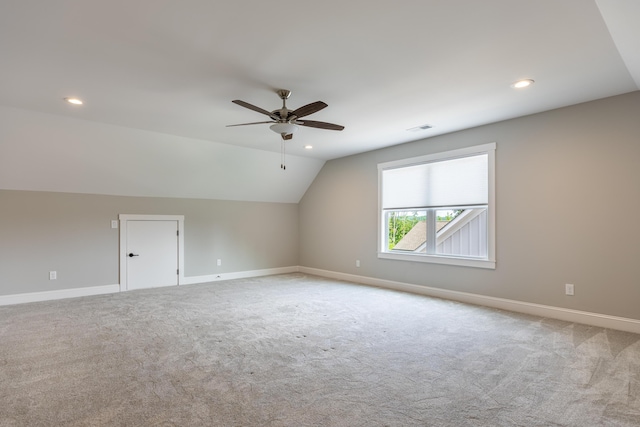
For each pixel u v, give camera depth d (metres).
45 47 2.49
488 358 2.80
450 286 4.91
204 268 6.43
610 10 2.00
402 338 3.28
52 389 2.29
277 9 2.04
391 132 4.86
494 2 1.99
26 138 4.21
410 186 5.46
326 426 1.89
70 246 5.13
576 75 3.00
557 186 3.89
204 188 6.24
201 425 1.90
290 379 2.45
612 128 3.52
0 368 2.61
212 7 2.02
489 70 2.90
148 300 4.87
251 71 2.90
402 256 5.52
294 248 7.68
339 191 6.69
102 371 2.56
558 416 1.98
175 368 2.62
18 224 4.75
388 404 2.12
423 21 2.18
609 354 2.86
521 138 4.17
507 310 4.26
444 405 2.10
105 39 2.38
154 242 5.89
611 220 3.53
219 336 3.35
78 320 3.88
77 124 4.30
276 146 5.73
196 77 3.01
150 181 5.62
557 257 3.88
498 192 4.38
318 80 3.10
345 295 5.16
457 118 4.23
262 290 5.56
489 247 4.44
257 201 7.12
